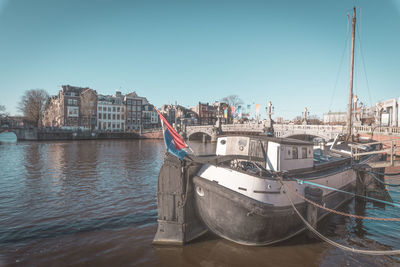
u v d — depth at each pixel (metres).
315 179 9.78
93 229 9.17
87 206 11.77
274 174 8.30
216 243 8.24
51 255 7.31
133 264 6.95
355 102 38.75
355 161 15.47
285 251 7.88
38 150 35.47
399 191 15.62
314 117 75.81
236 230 7.84
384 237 9.05
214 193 7.73
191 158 8.12
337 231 9.49
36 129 57.72
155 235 8.41
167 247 7.89
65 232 8.88
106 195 13.65
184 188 8.00
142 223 9.77
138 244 8.05
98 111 74.69
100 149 38.50
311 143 10.60
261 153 9.05
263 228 7.71
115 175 19.09
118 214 10.76
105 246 7.89
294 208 7.95
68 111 68.94
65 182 16.58
